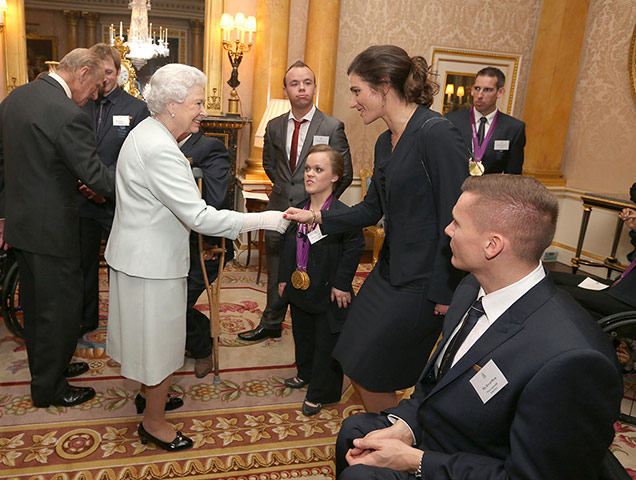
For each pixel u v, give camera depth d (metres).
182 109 1.92
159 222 1.96
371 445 1.40
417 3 5.53
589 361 1.02
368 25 5.43
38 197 2.30
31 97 2.29
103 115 3.27
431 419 1.34
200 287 2.82
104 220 3.16
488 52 5.86
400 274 1.89
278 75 5.09
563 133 5.99
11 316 3.15
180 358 2.16
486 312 1.28
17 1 4.58
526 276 1.24
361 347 1.98
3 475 2.12
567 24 5.61
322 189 2.50
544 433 1.06
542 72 5.85
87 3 4.72
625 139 5.28
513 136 4.09
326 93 5.21
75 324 2.52
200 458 2.31
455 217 1.28
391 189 1.86
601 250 5.55
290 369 3.20
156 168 1.87
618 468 1.27
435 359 1.53
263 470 2.27
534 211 1.17
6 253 2.91
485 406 1.20
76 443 2.37
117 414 2.62
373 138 5.77
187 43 5.06
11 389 2.78
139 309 2.01
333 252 2.52
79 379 2.92
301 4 5.21
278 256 3.34
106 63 3.10
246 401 2.81
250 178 5.10
